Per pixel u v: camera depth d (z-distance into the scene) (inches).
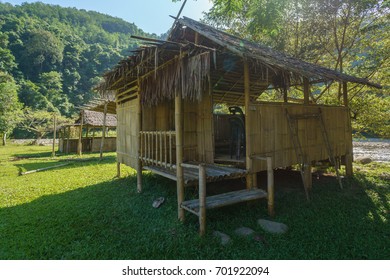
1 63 1526.8
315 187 229.5
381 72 382.0
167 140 234.7
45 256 119.9
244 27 466.9
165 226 149.7
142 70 202.5
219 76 250.2
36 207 191.0
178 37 224.8
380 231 142.2
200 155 219.1
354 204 184.7
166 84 180.1
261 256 116.7
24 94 1390.3
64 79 1863.9
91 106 484.4
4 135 990.4
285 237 134.0
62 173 335.6
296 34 441.7
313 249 122.4
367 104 358.9
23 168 384.2
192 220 155.4
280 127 201.5
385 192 213.3
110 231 144.9
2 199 214.5
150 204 189.5
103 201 201.6
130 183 257.0
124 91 264.8
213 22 471.5
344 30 388.2
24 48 1862.7
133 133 242.8
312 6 393.1
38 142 1058.7
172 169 199.5
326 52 443.5
